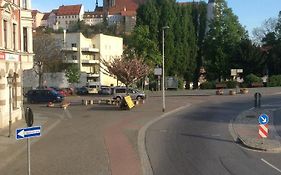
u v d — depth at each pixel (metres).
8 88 31.33
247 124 31.70
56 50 87.88
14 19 33.47
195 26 92.19
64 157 19.94
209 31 87.12
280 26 93.50
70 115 39.97
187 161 18.69
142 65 78.75
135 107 46.56
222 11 86.50
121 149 21.92
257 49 82.56
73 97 69.44
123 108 44.03
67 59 97.94
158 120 34.56
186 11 88.31
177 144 23.19
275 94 61.50
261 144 22.38
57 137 26.20
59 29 158.12
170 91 74.31
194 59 88.69
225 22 86.00
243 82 76.56
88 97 69.00
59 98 56.19
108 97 67.94
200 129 29.03
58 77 90.00
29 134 13.44
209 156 19.78
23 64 35.50
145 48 79.88
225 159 19.03
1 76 29.81
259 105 43.09
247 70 82.94
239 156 19.81
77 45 100.00
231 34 85.50
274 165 17.77
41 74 83.94
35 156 20.27
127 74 78.31
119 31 160.12
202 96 61.16
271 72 86.44
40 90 56.38
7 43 31.36
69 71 89.69
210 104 48.56
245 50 82.25
